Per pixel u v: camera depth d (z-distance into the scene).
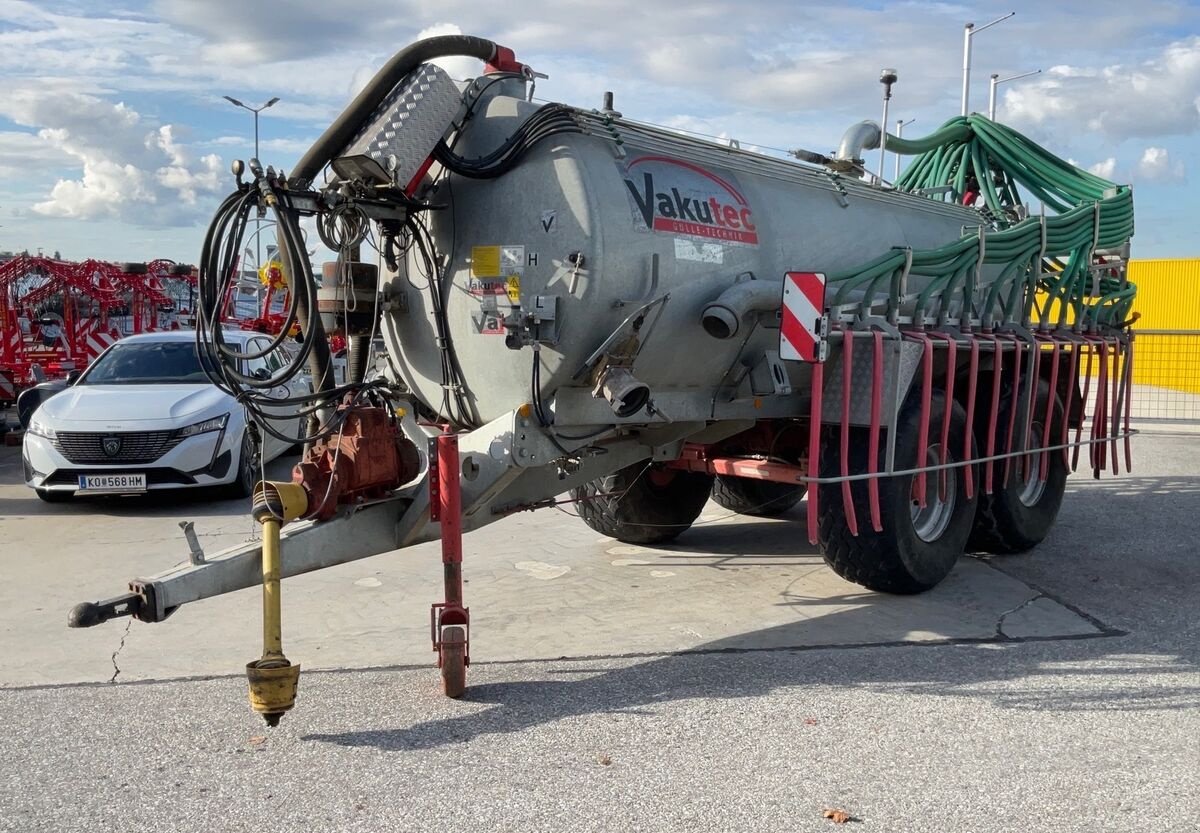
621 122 5.18
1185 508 9.10
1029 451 6.97
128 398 9.20
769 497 8.40
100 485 8.74
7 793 3.48
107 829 3.23
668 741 3.90
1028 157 8.49
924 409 5.82
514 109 4.98
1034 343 6.98
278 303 14.68
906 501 5.82
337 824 3.26
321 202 4.57
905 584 5.95
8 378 14.21
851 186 6.66
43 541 7.73
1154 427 15.02
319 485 4.53
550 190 4.77
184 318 17.59
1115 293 8.18
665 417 5.44
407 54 4.72
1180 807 3.39
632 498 7.16
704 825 3.25
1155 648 5.10
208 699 4.38
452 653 4.32
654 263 4.94
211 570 4.34
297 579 6.50
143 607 4.12
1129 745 3.88
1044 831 3.23
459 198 5.03
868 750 3.83
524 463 4.78
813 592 6.21
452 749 3.83
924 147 8.51
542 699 4.35
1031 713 4.20
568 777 3.59
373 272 5.27
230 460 9.18
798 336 5.09
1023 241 6.93
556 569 6.79
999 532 7.11
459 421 5.37
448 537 4.39
